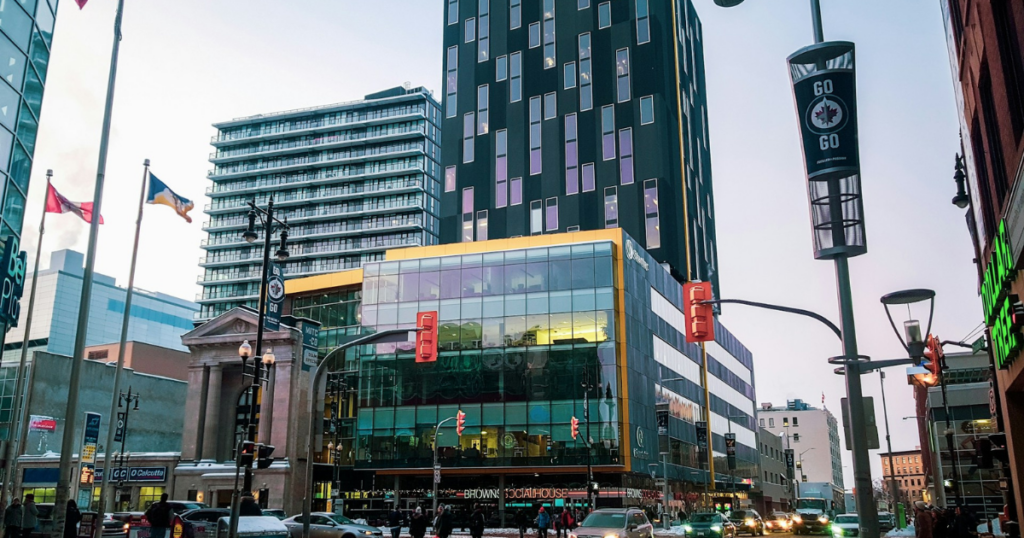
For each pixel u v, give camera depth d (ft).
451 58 322.75
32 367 218.79
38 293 472.03
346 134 481.87
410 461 212.02
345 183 476.13
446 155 309.83
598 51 294.66
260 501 187.42
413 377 218.79
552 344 209.15
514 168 295.28
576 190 282.97
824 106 45.09
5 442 103.96
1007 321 53.11
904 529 88.74
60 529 64.18
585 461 197.47
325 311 252.42
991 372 80.53
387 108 481.46
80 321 69.00
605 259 211.20
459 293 221.66
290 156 489.67
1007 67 45.96
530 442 203.51
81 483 174.29
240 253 475.72
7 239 103.04
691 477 253.44
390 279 229.86
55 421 230.48
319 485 207.62
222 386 210.59
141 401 253.24
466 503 211.20
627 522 86.28
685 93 315.99
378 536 117.29
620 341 207.72
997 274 55.01
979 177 63.31
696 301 51.60
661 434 207.72
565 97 294.66
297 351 199.00
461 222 298.56
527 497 207.00
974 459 69.05
